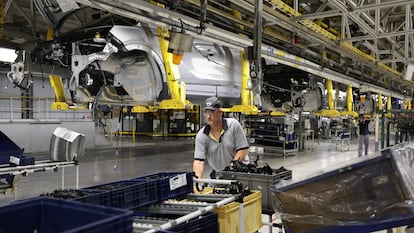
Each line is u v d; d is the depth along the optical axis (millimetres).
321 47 7496
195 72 6602
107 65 5449
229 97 7289
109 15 5391
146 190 2242
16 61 5398
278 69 10391
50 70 5516
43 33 7191
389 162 2244
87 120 13719
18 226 1419
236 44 5090
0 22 6051
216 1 5035
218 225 2307
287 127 12078
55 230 1440
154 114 21062
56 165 4934
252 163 3727
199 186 2869
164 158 11281
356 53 7594
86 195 1988
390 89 13367
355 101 14812
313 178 2438
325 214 2350
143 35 5527
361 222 2232
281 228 3309
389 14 7238
